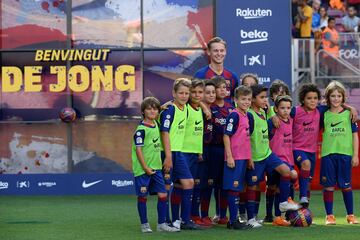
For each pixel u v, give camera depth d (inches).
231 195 888.9
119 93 1438.2
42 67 1438.2
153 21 1440.7
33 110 1439.5
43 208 1175.0
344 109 935.7
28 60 1440.7
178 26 1439.5
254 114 904.3
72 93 1439.5
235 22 1406.3
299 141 936.9
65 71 1438.2
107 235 851.4
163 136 878.4
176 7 1438.2
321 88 1521.9
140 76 1438.2
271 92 969.5
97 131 1440.7
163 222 880.3
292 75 1488.7
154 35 1440.7
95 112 1438.2
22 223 978.1
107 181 1414.9
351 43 1581.0
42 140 1441.9
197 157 906.1
